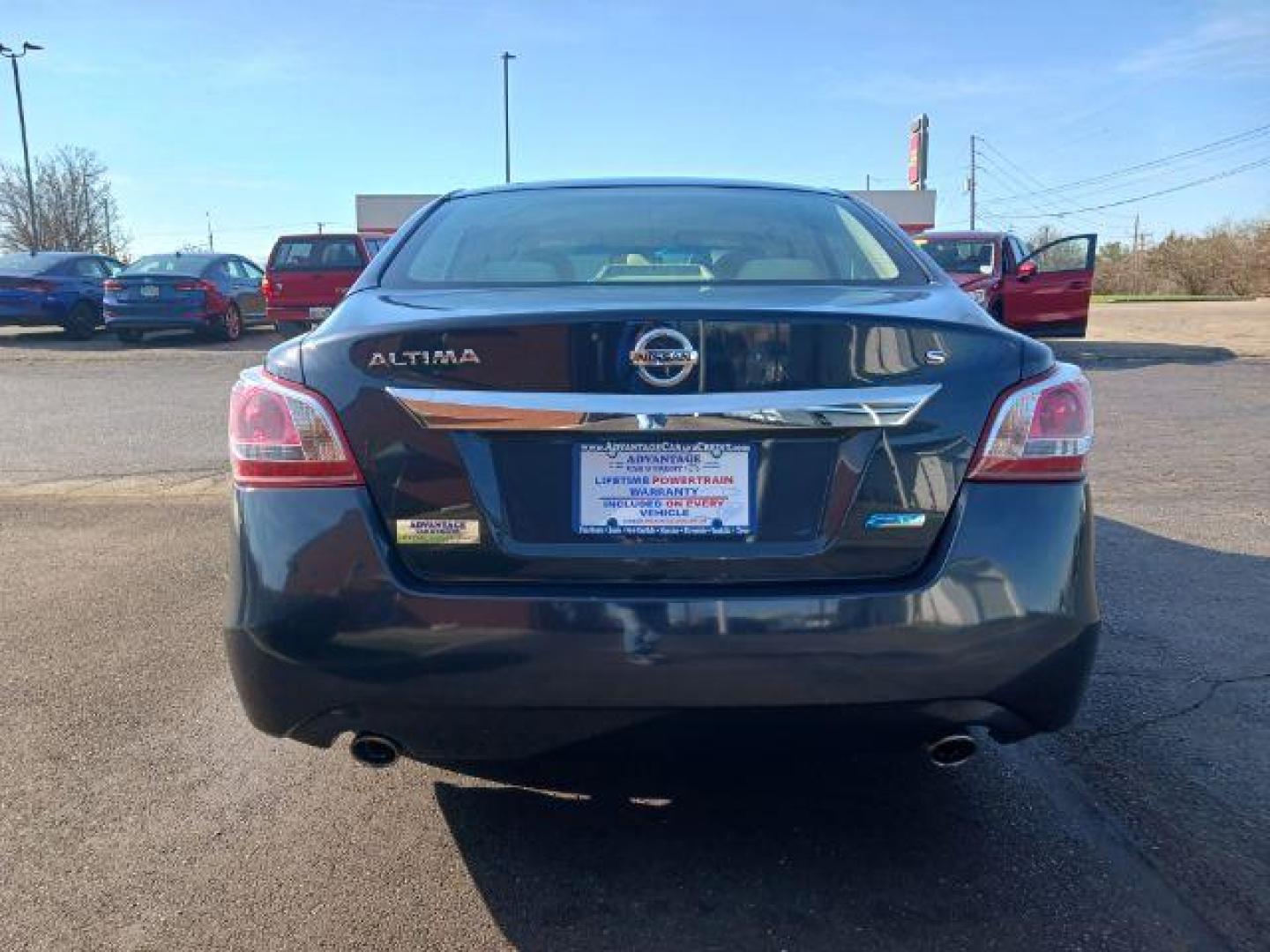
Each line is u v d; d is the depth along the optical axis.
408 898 2.47
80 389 11.42
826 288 2.69
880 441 2.26
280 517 2.28
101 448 8.09
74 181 47.12
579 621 2.20
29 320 16.72
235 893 2.49
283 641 2.25
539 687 2.21
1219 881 2.52
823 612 2.20
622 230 3.18
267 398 2.31
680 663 2.19
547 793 2.95
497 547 2.24
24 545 5.43
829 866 2.59
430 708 2.24
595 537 2.24
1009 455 2.29
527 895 2.48
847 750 2.34
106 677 3.75
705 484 2.24
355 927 2.36
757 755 2.34
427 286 2.83
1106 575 4.84
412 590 2.23
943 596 2.23
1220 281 42.59
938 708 2.26
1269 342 16.36
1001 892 2.48
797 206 3.37
